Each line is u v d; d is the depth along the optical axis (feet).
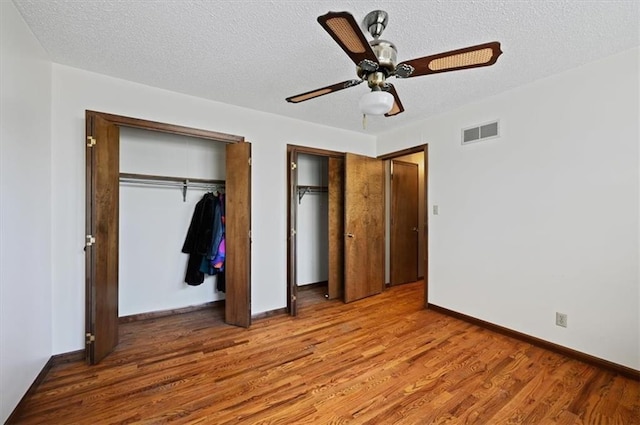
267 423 5.15
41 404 5.62
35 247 6.22
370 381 6.41
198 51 6.65
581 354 7.26
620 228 6.72
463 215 10.05
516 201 8.61
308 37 6.11
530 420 5.24
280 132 10.91
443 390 6.09
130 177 9.84
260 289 10.46
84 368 6.93
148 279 10.44
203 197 11.14
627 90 6.59
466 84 8.33
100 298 7.27
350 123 11.87
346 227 12.10
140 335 8.84
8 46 5.04
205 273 10.86
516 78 7.96
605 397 5.85
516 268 8.61
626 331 6.61
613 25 5.65
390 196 14.76
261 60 7.05
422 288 14.42
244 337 8.70
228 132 9.77
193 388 6.15
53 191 7.14
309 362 7.23
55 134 7.18
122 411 5.44
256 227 10.38
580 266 7.32
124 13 5.37
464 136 10.00
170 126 8.67
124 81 8.05
